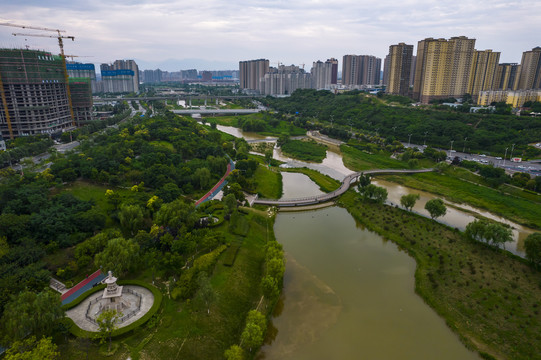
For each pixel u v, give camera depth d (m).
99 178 175.38
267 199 196.25
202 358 86.69
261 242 147.00
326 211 189.38
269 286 105.50
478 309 108.56
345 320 106.12
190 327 93.44
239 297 110.50
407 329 103.19
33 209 133.75
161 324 92.75
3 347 81.94
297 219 178.38
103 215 138.88
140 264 115.38
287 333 100.44
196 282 104.44
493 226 138.75
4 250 105.94
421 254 141.12
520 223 174.12
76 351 81.50
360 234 162.38
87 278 111.19
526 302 109.88
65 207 138.38
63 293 103.44
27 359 72.06
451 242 147.62
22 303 84.06
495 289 116.38
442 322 106.38
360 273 130.88
